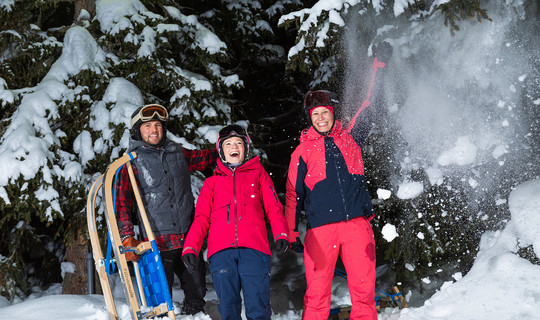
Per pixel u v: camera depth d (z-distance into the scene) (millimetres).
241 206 3109
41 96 5008
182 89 5254
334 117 3428
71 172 4773
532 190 3578
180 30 5402
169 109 5375
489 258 3512
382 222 4680
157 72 5254
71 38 5262
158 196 3295
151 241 2969
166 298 2875
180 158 3438
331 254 3189
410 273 4586
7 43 5492
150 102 5289
